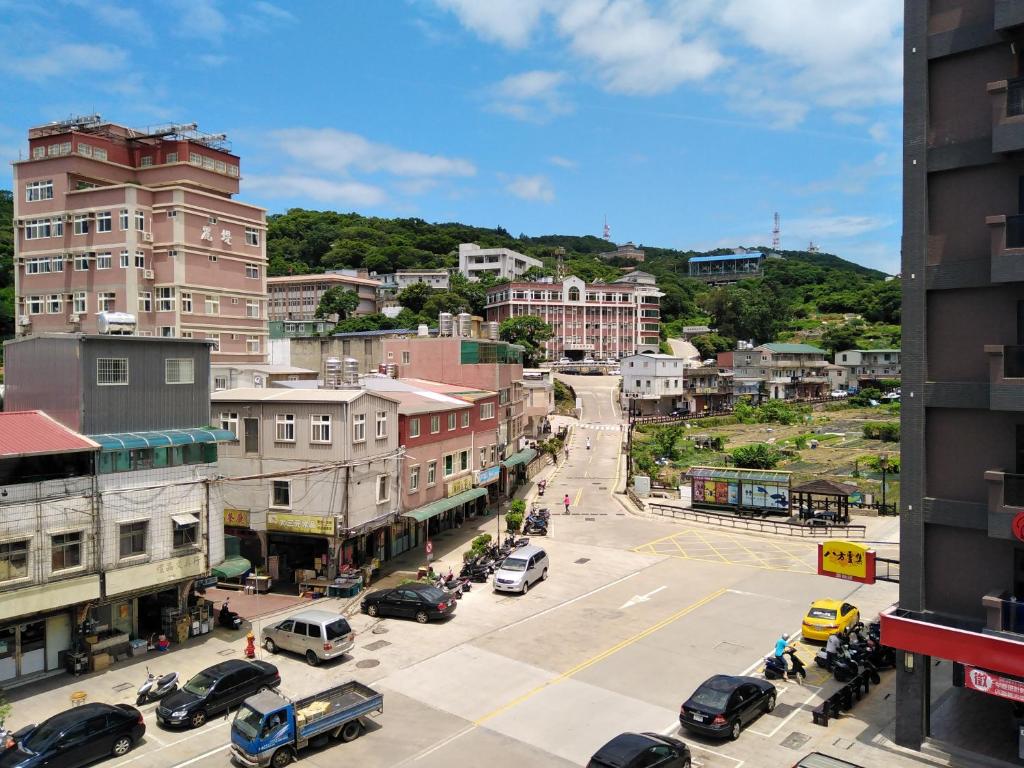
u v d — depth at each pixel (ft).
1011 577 70.44
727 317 590.55
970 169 71.67
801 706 84.12
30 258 198.18
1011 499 66.85
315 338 252.21
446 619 111.34
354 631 106.52
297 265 614.34
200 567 102.32
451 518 173.99
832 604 107.34
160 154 211.41
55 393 97.14
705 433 346.95
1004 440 70.74
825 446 307.58
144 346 101.71
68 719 70.33
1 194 458.09
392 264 636.89
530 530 169.07
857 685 85.76
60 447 88.22
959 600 73.10
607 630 107.65
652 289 583.17
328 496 122.21
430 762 71.05
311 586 121.90
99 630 93.81
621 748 65.98
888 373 476.13
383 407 133.39
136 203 187.11
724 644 102.58
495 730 77.46
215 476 106.01
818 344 535.19
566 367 498.69
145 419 101.55
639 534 169.89
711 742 75.51
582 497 213.46
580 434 333.01
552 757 72.08
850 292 650.84
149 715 80.43
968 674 68.03
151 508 96.68
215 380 185.16
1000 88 66.23
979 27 69.72
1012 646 65.41
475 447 176.24
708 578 134.82
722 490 191.31
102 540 91.09
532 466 244.42
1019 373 66.80
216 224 201.77
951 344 73.31
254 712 69.62
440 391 173.27
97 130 207.10
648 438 323.57
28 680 87.56
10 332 287.07
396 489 137.90
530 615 113.91
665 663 95.66
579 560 146.82
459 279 567.59
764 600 122.21
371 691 78.28
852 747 74.28
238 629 106.42
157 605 103.65
